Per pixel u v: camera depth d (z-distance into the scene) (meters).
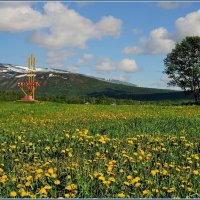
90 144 14.65
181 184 10.22
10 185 10.06
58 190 9.93
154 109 35.78
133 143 15.01
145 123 21.06
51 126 20.89
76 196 9.36
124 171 11.01
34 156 13.60
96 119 25.19
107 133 17.66
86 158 13.30
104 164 12.11
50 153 14.03
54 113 30.55
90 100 68.81
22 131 17.98
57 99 70.25
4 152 14.14
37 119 25.83
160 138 16.12
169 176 10.82
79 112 31.36
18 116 28.58
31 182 10.21
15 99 68.44
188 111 33.19
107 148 14.42
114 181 9.93
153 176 10.66
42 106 39.97
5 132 18.17
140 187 9.88
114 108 37.19
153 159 13.10
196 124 21.06
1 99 66.62
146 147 14.56
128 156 12.57
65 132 17.33
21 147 14.86
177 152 14.13
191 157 12.99
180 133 17.73
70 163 12.31
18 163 12.84
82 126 19.89
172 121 21.92
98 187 10.01
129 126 20.17
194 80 86.50
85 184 9.80
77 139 15.62
